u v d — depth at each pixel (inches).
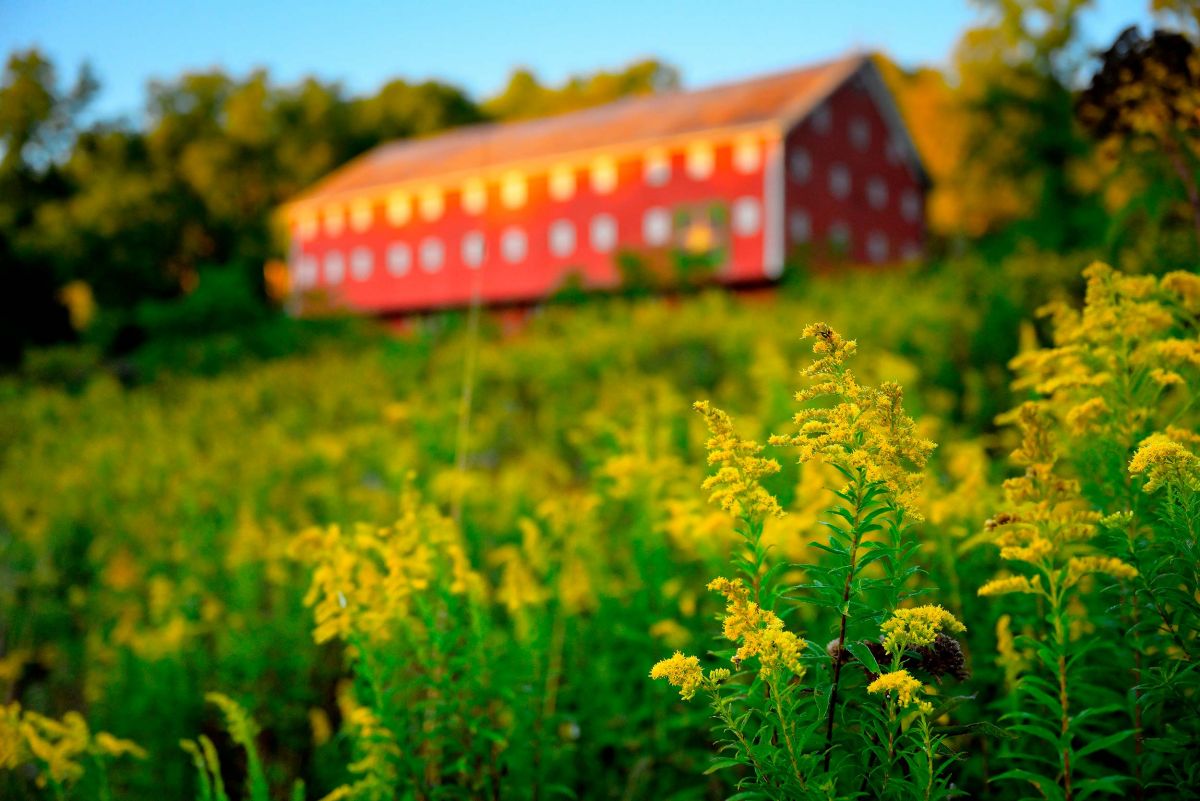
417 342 841.5
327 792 148.5
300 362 931.3
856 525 84.3
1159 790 97.3
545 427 425.7
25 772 151.3
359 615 117.0
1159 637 97.5
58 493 368.8
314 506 309.7
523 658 129.3
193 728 168.7
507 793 120.4
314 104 2775.6
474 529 207.2
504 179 1665.8
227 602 214.7
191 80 2760.8
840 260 1322.6
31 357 1066.7
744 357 534.6
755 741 90.7
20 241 2086.6
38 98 2390.5
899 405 82.3
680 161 1488.7
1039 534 94.0
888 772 80.7
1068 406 123.0
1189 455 82.2
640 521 151.6
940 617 77.5
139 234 2223.2
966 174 1624.0
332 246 1924.2
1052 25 1517.0
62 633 236.1
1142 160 138.3
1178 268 137.3
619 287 1069.1
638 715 131.9
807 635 120.7
